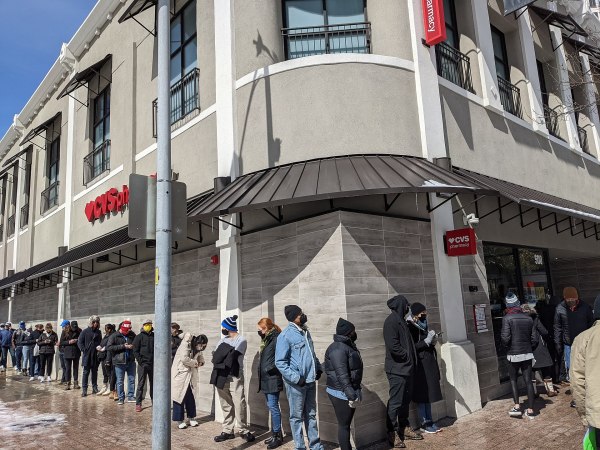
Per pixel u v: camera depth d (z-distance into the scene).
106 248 9.50
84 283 13.26
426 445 5.80
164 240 4.96
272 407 6.04
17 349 16.41
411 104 7.86
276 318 7.02
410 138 7.68
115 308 11.52
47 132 17.22
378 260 6.64
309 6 8.63
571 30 12.83
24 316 18.38
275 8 8.37
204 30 9.40
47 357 13.50
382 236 6.77
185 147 9.45
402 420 5.92
